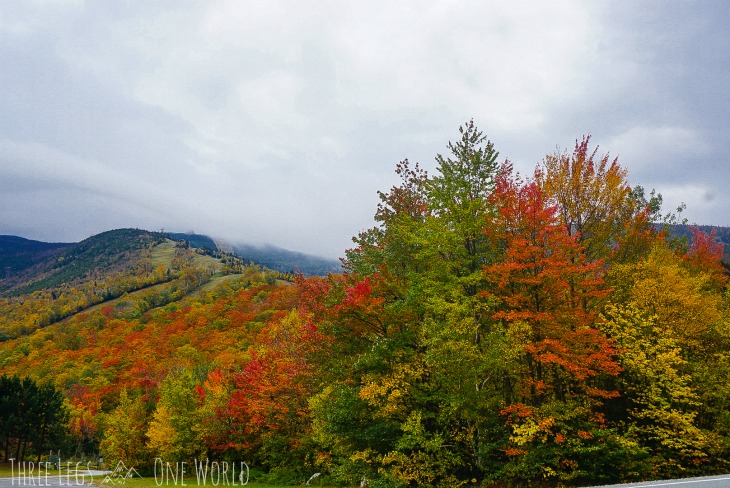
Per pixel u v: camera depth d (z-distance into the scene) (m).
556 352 17.42
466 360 17.53
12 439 56.78
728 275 30.12
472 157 20.89
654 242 25.00
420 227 21.34
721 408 19.45
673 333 19.75
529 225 18.41
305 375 24.78
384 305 21.28
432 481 19.81
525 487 18.31
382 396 20.00
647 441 19.69
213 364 64.88
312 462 30.28
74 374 93.62
